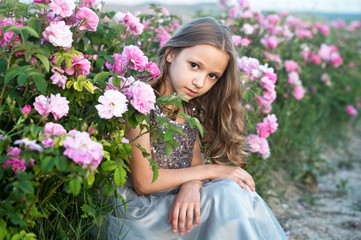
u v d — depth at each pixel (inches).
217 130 80.6
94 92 61.5
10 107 54.1
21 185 47.4
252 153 100.1
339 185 135.3
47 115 56.2
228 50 67.2
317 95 173.0
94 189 65.4
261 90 102.4
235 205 62.2
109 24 80.3
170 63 71.5
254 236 60.2
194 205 63.6
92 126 57.3
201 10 163.9
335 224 110.5
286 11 181.3
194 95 69.3
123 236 66.4
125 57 64.1
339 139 205.8
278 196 115.6
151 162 60.3
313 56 176.2
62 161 47.0
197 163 80.3
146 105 55.7
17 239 50.4
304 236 102.3
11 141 55.9
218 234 61.1
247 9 138.2
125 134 66.7
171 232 65.7
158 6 107.6
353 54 229.3
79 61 59.8
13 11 60.1
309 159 145.1
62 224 66.1
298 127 159.6
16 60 55.5
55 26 56.4
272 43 130.7
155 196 70.4
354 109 208.2
